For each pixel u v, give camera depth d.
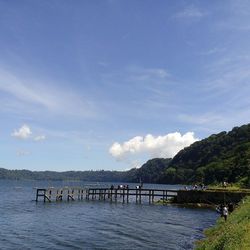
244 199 63.28
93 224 55.00
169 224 56.09
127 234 46.16
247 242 21.62
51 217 62.91
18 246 37.75
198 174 177.38
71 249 36.75
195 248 34.28
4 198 110.12
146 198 121.50
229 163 160.12
